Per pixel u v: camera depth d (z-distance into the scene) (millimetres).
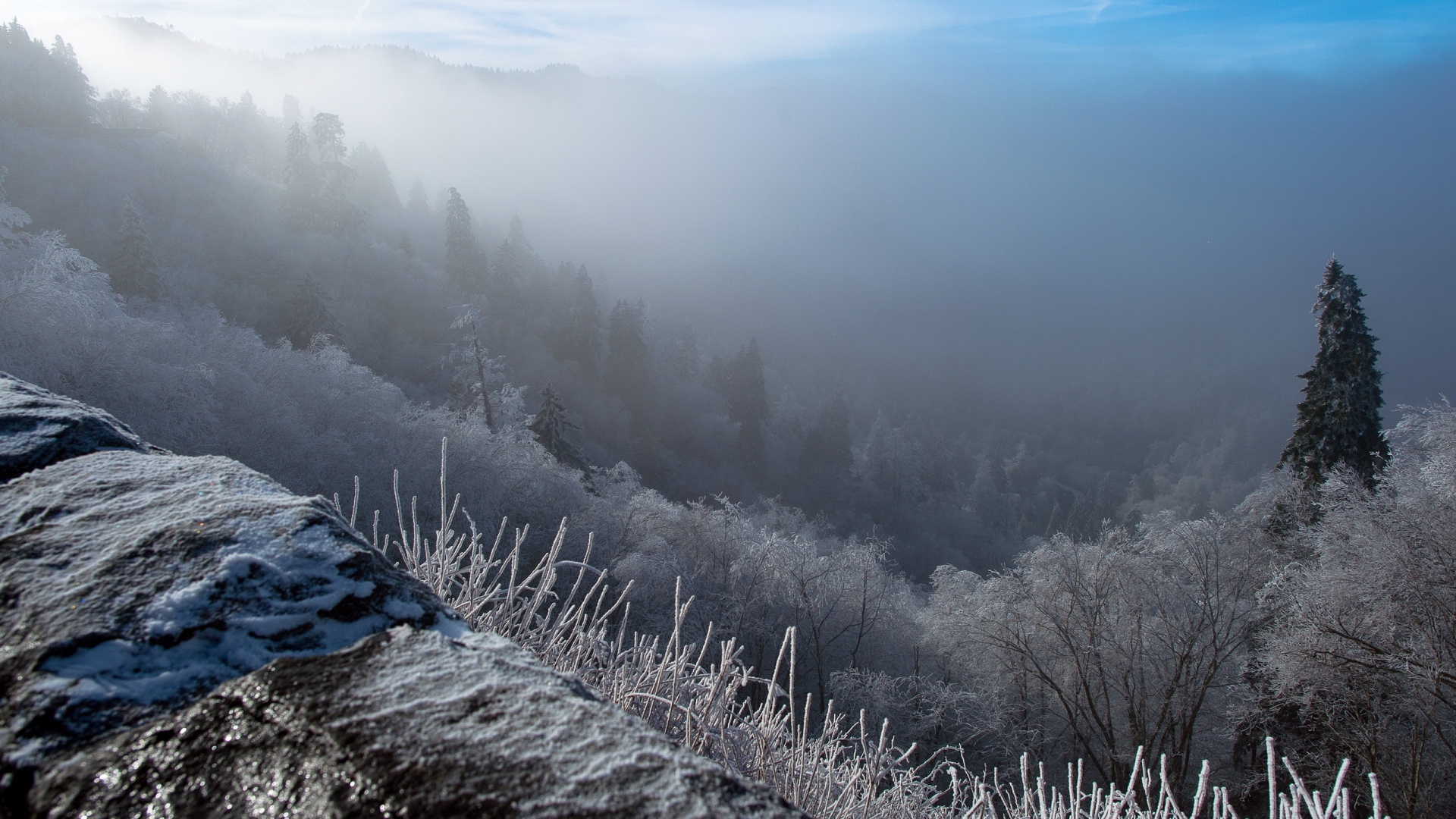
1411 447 15586
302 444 18578
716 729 2289
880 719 16594
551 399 34219
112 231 42750
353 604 958
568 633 2803
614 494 32438
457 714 746
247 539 1021
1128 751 16188
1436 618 11859
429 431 22359
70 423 1366
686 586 18719
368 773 658
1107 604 16516
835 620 20766
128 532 1038
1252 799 15680
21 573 960
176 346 18062
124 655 830
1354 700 12922
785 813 658
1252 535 17375
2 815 690
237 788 668
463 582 2646
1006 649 17078
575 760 680
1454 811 13039
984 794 2941
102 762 708
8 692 790
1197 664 15727
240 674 827
